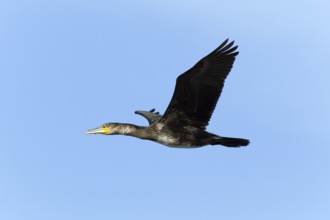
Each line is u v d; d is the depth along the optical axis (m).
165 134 20.47
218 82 19.52
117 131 20.95
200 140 20.38
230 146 20.52
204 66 19.41
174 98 19.92
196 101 19.88
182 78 19.55
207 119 20.05
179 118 20.25
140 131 20.73
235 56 19.42
